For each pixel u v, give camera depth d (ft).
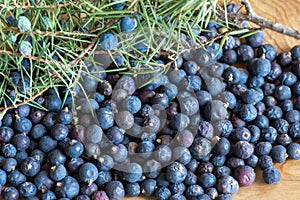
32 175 0.91
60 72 0.88
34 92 0.88
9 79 0.87
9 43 0.79
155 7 0.78
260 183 0.95
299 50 1.01
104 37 0.83
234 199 0.94
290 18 1.07
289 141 0.96
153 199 0.94
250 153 0.94
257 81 1.00
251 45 1.03
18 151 0.93
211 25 1.01
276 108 0.97
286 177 0.95
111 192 0.91
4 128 0.93
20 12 0.79
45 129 0.94
